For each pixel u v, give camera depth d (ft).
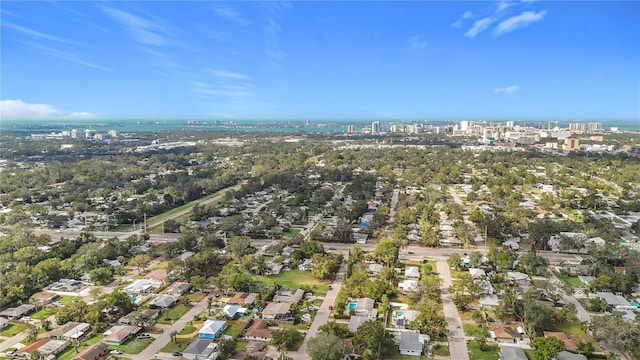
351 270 646.33
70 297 588.50
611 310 538.47
